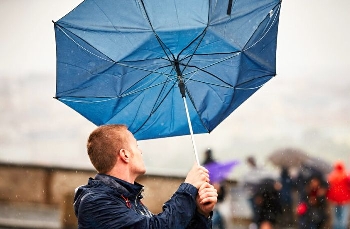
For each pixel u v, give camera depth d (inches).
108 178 153.1
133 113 168.7
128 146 155.9
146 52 161.8
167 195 566.6
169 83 166.6
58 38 161.8
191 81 167.2
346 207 463.2
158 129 171.5
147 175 568.1
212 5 161.3
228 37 162.4
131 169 155.7
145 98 167.6
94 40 161.3
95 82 163.9
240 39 163.3
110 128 156.9
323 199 470.3
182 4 161.0
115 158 154.5
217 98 169.3
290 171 486.6
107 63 162.1
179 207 148.0
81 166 587.5
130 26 160.7
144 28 160.4
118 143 155.1
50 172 588.7
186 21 160.6
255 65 167.5
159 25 160.2
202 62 164.9
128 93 165.9
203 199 151.1
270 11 164.7
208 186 152.4
